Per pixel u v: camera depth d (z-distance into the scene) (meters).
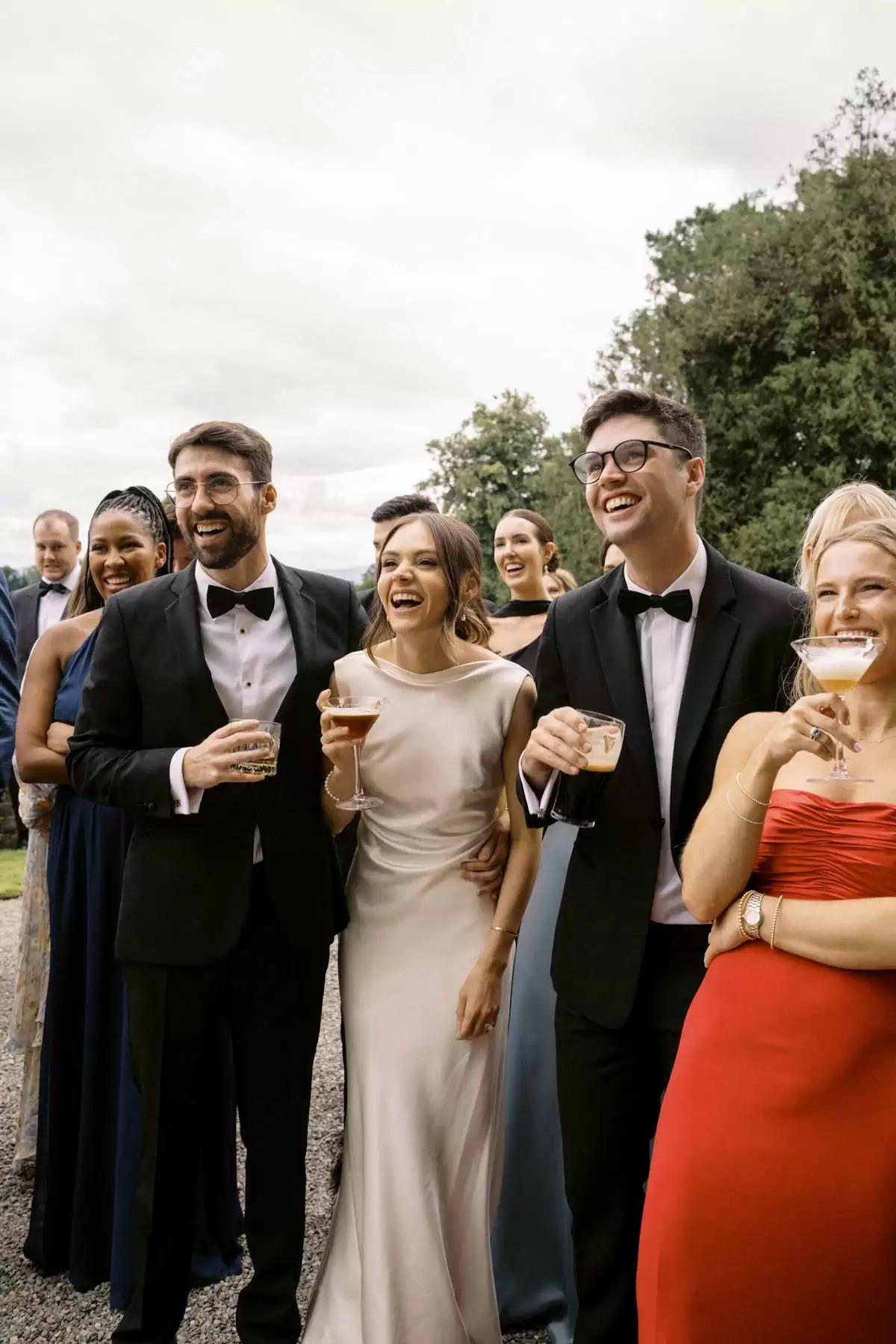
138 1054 2.59
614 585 2.63
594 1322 2.39
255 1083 2.65
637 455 2.35
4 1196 3.72
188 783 2.43
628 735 2.43
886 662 1.91
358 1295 2.60
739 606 2.41
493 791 2.85
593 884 2.46
